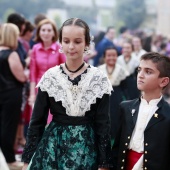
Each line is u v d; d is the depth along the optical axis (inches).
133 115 265.9
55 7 3924.7
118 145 272.2
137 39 697.0
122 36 1036.5
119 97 473.4
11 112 439.2
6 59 431.5
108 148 258.8
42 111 262.1
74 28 253.1
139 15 3371.1
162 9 2423.7
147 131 260.5
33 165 256.7
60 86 257.9
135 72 581.0
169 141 260.4
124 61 580.4
